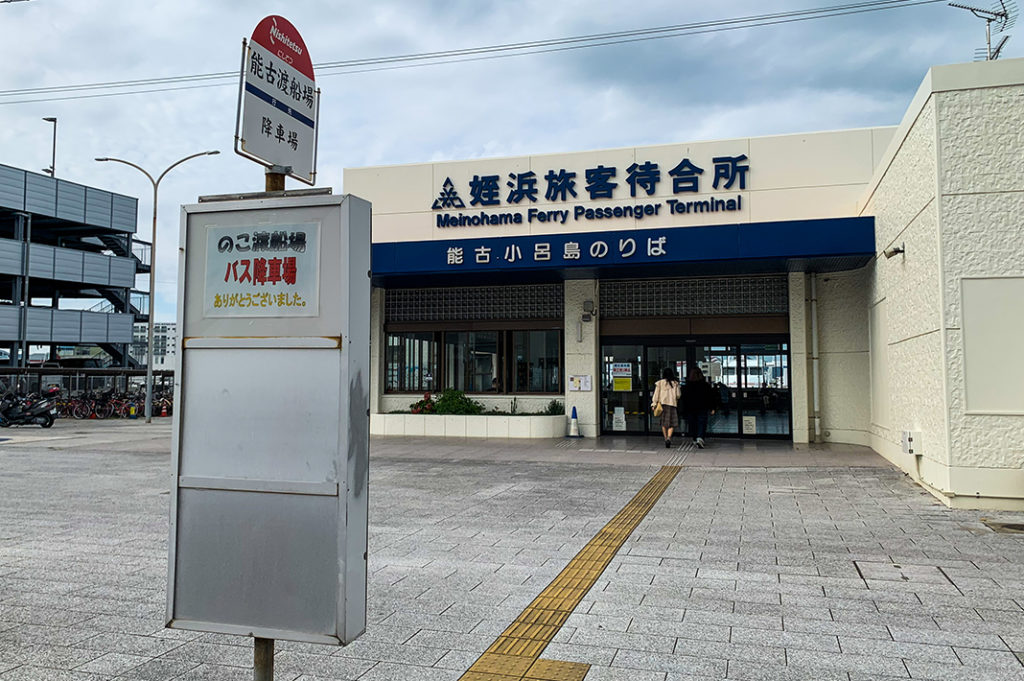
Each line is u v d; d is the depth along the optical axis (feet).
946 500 30.48
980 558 22.24
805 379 54.03
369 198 62.13
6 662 14.42
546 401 60.64
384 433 60.90
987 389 29.58
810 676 13.73
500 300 62.13
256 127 14.07
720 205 55.01
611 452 49.57
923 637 15.69
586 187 57.72
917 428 35.47
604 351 59.82
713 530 26.40
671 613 17.37
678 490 35.09
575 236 50.62
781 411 55.98
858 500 31.91
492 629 16.34
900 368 39.22
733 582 19.90
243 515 11.03
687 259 48.29
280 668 14.20
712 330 57.57
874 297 46.93
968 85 30.37
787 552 23.15
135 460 47.52
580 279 58.65
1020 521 27.32
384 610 17.65
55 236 137.49
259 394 11.09
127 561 22.18
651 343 58.80
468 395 62.34
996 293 29.66
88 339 127.24
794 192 53.83
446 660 14.60
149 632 16.14
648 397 58.75
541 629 16.34
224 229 11.46
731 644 15.35
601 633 16.06
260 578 10.89
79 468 43.65
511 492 34.76
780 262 49.01
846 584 19.66
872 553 22.95
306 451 10.80
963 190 30.27
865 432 52.49
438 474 40.50
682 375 58.18
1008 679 13.53
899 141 37.81
